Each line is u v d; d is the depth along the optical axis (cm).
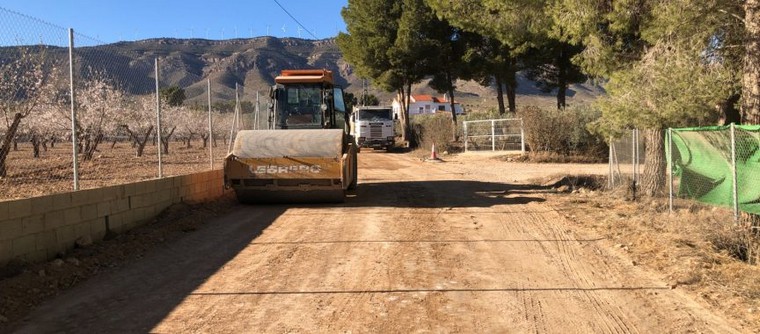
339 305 548
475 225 966
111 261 714
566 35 1190
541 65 3144
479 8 1482
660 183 1253
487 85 3609
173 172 1747
